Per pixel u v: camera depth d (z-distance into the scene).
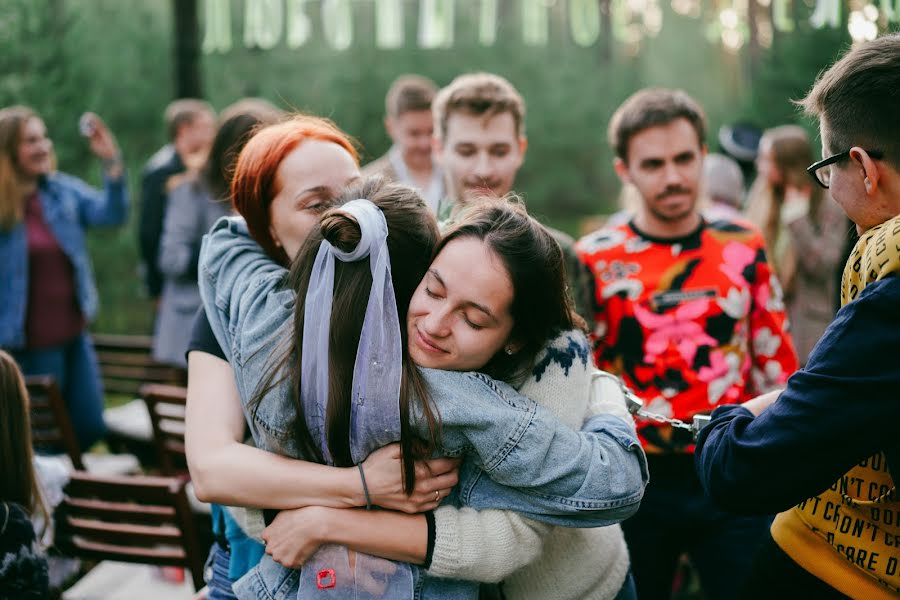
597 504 1.52
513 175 2.98
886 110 1.45
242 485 1.56
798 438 1.42
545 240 1.52
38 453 4.23
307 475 1.53
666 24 17.77
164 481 2.69
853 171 1.51
